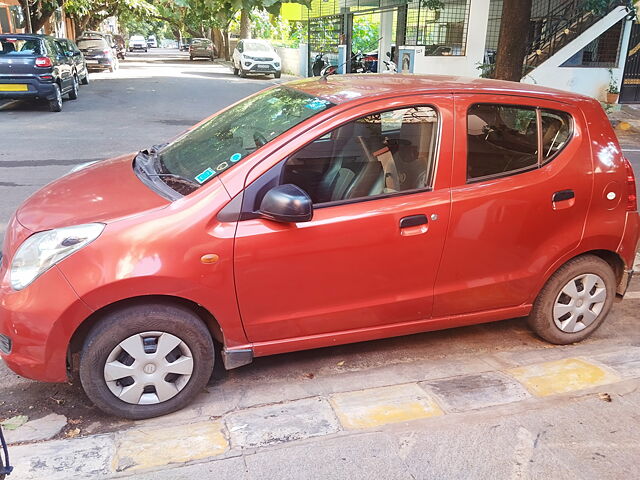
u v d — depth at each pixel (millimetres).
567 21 15797
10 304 2742
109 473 2592
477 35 15148
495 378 3465
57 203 3047
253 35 35344
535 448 2824
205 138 3631
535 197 3434
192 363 3016
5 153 9039
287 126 3180
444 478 2615
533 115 3490
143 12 38219
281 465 2668
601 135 3674
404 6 16078
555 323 3832
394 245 3174
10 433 2898
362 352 3826
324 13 23797
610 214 3691
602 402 3217
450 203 3252
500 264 3480
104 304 2742
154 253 2764
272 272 2982
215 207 2875
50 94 12984
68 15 31844
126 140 10328
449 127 3266
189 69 29656
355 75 4004
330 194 3100
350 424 2986
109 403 2916
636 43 15797
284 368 3604
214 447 2787
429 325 3490
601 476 2646
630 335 4195
